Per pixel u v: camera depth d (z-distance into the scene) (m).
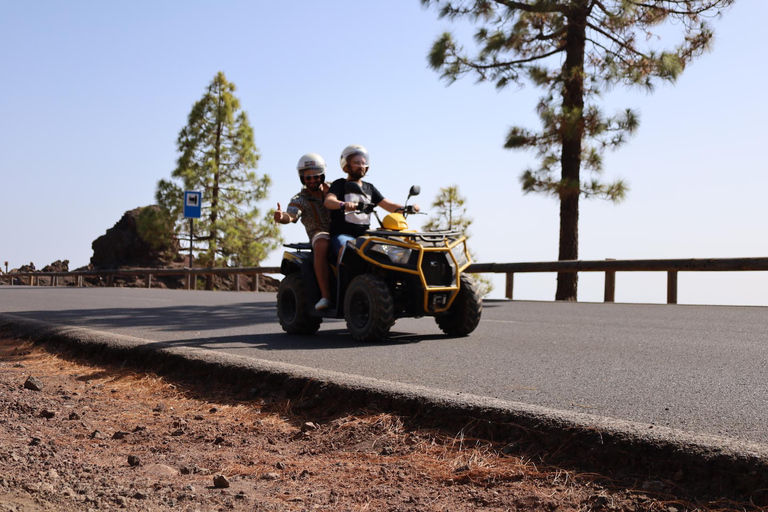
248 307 11.84
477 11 17.91
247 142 35.03
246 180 35.59
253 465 3.34
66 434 3.91
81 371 6.01
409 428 3.64
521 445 3.23
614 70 17.28
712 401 3.81
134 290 20.14
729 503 2.54
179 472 3.25
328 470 3.20
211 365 5.25
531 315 9.55
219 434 3.89
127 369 5.93
